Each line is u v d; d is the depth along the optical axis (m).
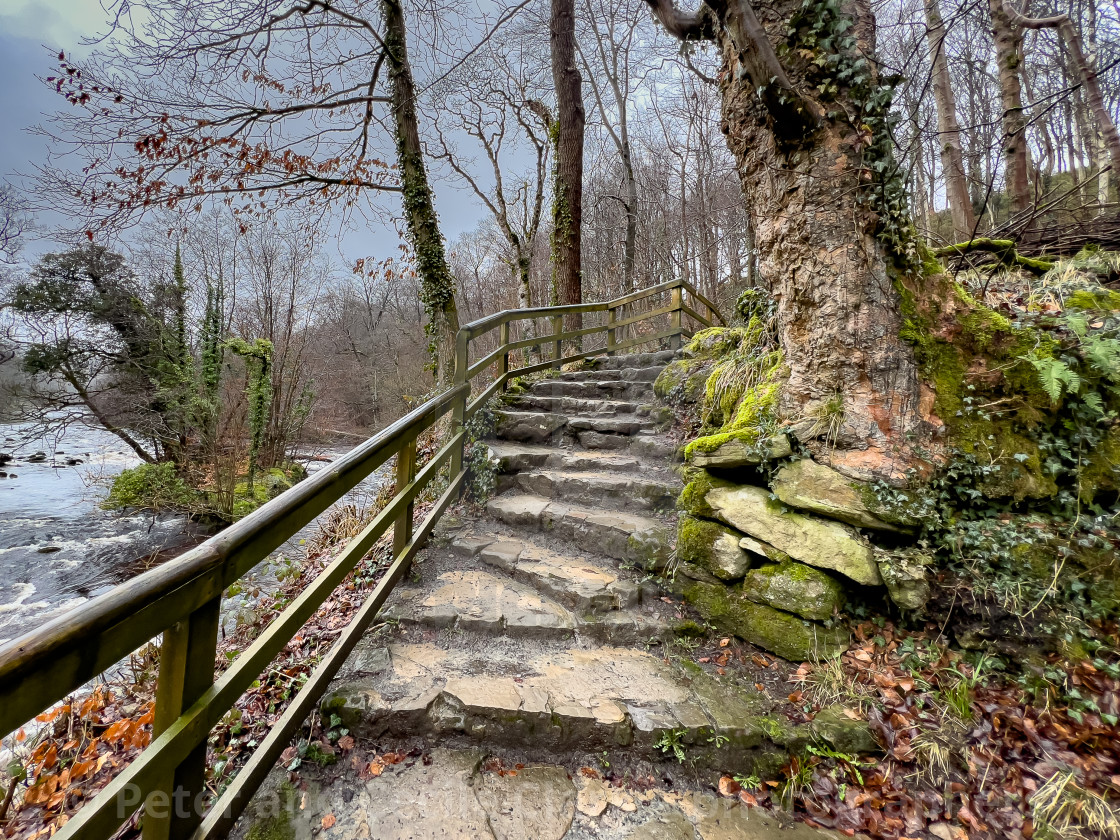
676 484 3.06
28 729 2.43
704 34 2.58
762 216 2.56
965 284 2.89
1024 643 1.85
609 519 2.89
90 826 0.83
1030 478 2.03
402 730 1.69
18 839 1.64
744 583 2.26
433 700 1.75
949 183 5.62
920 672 1.90
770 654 2.13
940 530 2.05
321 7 5.36
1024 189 4.70
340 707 1.68
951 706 1.76
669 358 5.05
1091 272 3.02
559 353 5.63
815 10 2.12
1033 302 2.55
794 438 2.39
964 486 2.11
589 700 1.81
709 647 2.21
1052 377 1.93
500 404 4.51
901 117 2.20
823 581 2.08
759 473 2.46
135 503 9.29
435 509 2.99
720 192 11.84
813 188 2.29
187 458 10.38
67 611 0.78
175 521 9.61
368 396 22.77
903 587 2.00
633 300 6.20
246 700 1.82
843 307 2.26
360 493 6.71
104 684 2.64
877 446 2.21
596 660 2.08
